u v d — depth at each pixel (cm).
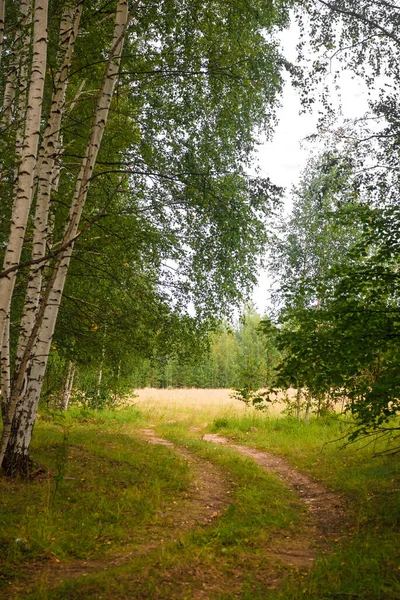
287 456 1209
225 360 6222
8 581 409
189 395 3425
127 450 1024
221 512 690
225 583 423
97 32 836
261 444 1384
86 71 865
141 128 978
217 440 1501
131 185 1001
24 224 456
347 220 704
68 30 696
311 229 1691
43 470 746
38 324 327
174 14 873
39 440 1002
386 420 545
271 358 1970
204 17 914
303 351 601
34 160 477
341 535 593
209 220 1016
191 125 1008
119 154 946
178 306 1100
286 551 530
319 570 441
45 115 879
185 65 900
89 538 530
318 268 1680
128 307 1111
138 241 969
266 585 421
